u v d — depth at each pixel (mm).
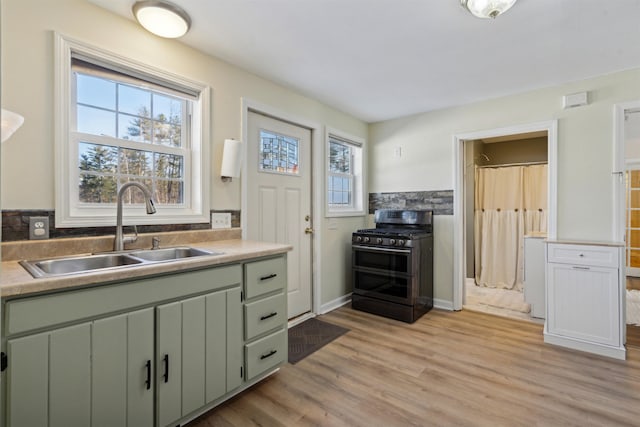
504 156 4836
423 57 2285
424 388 1905
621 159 2510
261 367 1860
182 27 1803
